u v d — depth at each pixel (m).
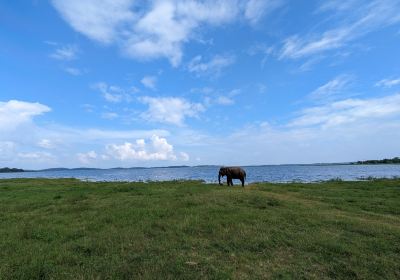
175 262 8.34
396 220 13.59
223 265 8.37
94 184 32.50
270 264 8.62
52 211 14.91
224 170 28.91
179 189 23.36
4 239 10.23
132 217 12.95
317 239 10.37
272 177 64.25
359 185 27.83
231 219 12.48
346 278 8.00
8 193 22.88
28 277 7.36
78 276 7.45
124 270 7.80
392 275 8.08
